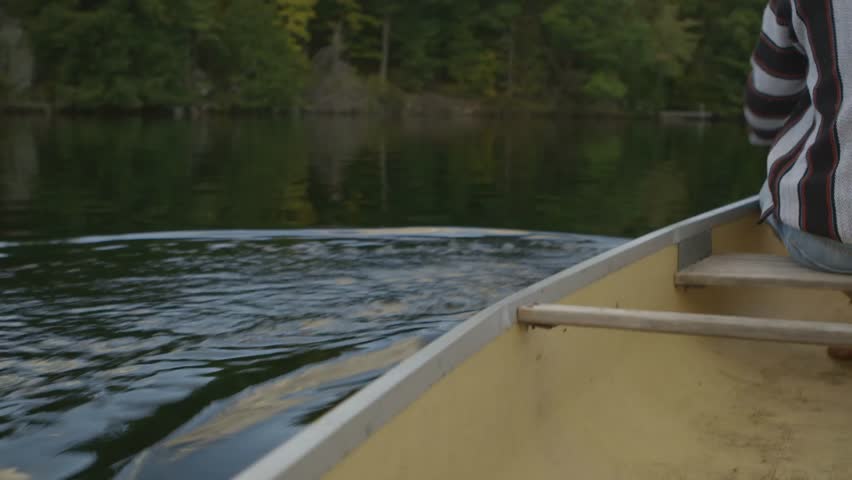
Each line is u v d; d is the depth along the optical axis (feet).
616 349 6.17
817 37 6.21
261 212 19.69
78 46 103.50
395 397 3.26
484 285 10.26
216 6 124.26
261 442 5.66
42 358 7.25
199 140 55.52
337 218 18.74
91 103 105.19
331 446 2.71
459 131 78.74
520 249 13.03
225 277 10.59
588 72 153.07
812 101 6.34
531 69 151.02
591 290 5.71
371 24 146.92
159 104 112.16
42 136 57.00
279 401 6.36
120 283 10.16
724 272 7.02
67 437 5.68
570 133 79.30
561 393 5.32
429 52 149.38
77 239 14.20
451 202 22.85
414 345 7.73
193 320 8.51
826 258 6.56
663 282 6.98
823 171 6.20
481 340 4.24
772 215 7.14
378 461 3.14
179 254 12.44
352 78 137.28
